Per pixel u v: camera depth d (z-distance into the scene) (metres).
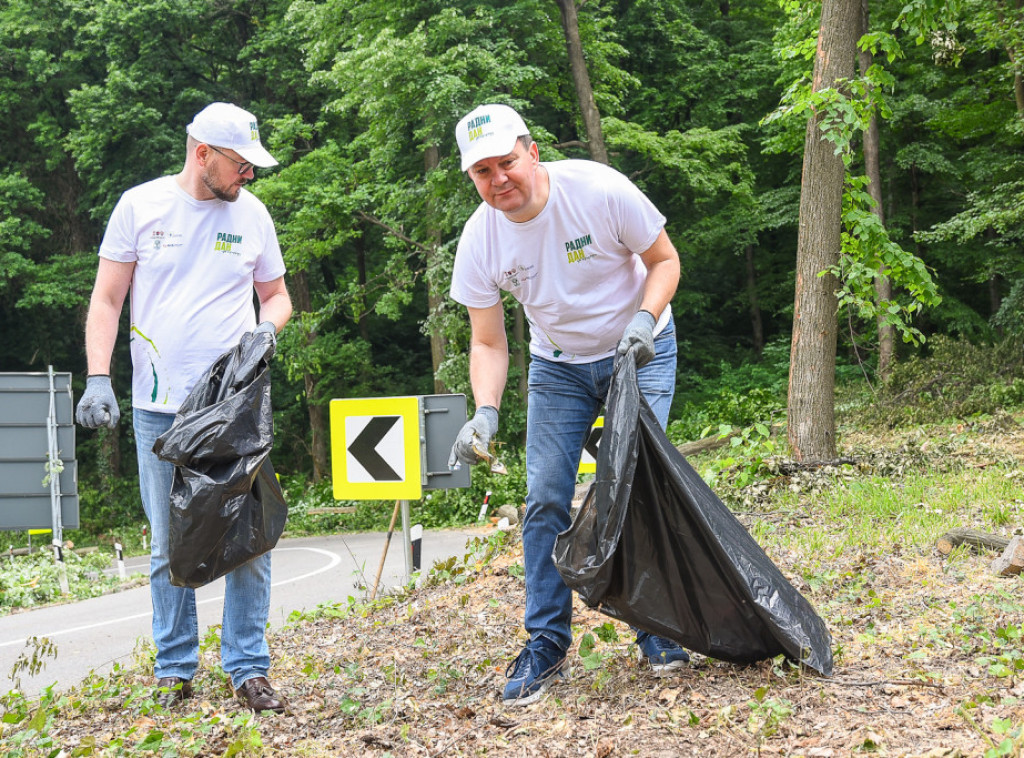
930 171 25.50
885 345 21.22
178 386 4.05
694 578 3.29
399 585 8.35
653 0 29.48
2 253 28.55
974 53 24.94
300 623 6.28
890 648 3.62
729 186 25.83
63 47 29.78
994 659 3.31
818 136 10.45
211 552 3.60
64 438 13.09
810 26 15.14
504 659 4.23
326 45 22.45
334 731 3.55
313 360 26.36
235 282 4.15
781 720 2.89
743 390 29.52
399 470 6.82
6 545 22.50
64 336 32.97
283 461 32.47
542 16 21.81
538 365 3.77
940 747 2.56
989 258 24.41
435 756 3.08
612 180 3.44
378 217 24.91
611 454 3.22
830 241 10.45
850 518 7.20
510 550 7.25
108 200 28.36
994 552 5.51
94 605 10.20
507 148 3.28
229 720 3.60
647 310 3.46
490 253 3.61
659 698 3.24
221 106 4.02
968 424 14.34
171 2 27.53
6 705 4.49
